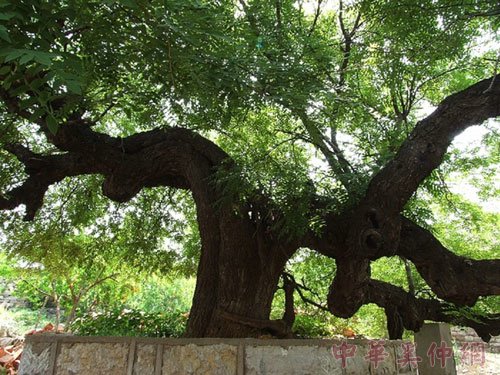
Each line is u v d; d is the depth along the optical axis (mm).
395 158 5438
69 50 3611
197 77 3646
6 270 14102
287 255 6098
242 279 5914
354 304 5680
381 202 5246
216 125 6078
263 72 4359
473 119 5301
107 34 3418
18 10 2529
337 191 5770
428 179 6887
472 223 9328
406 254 5789
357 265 5418
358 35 7039
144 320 7238
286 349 5262
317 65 5242
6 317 15102
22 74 2684
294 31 5422
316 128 5777
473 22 6762
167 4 3145
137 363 5078
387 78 6758
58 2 2963
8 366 8227
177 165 6723
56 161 6387
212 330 5812
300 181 5395
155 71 4125
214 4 4043
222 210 6082
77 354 5125
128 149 6629
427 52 6098
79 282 12836
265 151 5980
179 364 5059
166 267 9570
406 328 7125
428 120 5484
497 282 5395
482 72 7754
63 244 10047
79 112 5922
